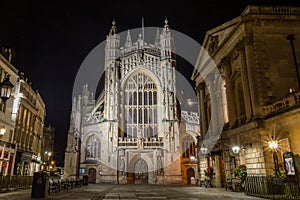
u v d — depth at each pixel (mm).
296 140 18969
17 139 36125
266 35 25219
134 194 22281
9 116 32031
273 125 21438
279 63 24500
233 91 29719
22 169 38469
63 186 26766
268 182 18734
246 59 25203
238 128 26000
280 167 19703
